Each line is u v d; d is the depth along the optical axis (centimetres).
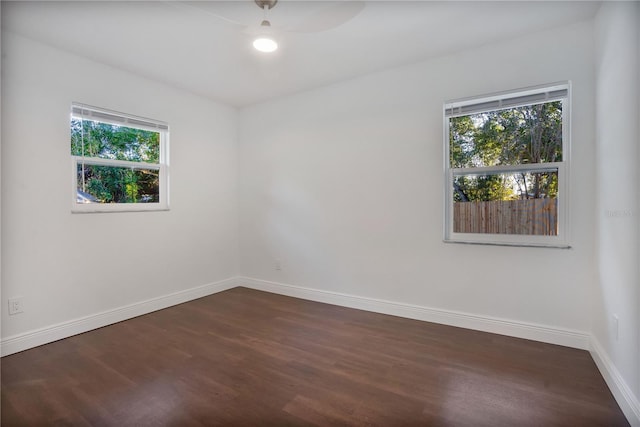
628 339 156
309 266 349
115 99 283
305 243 351
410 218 288
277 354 223
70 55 255
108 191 285
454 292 270
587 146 217
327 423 153
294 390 180
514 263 245
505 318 250
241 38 236
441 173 272
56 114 247
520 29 228
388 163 297
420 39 240
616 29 172
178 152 336
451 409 162
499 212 254
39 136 239
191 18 211
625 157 161
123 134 296
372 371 200
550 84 228
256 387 183
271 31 192
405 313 292
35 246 237
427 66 275
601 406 164
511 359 212
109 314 280
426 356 218
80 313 262
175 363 211
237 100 373
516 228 248
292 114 356
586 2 196
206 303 338
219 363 211
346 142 320
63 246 253
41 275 240
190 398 173
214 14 206
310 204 346
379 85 299
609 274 183
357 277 318
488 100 254
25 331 232
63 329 251
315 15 207
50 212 245
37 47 237
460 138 269
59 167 250
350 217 320
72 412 162
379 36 234
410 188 287
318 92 336
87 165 271
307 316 298
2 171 221
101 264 276
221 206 384
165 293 326
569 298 227
